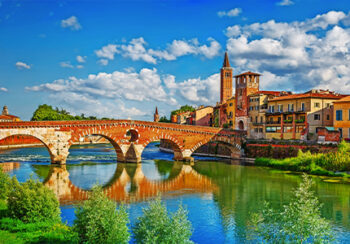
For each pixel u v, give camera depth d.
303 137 80.81
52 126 67.12
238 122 106.38
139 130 77.94
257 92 103.38
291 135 84.94
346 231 30.36
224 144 93.31
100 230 19.62
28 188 25.91
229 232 30.06
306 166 65.19
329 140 72.38
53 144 67.50
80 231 20.09
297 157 68.88
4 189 31.47
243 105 103.88
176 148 85.25
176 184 52.25
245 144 90.81
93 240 19.25
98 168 67.69
